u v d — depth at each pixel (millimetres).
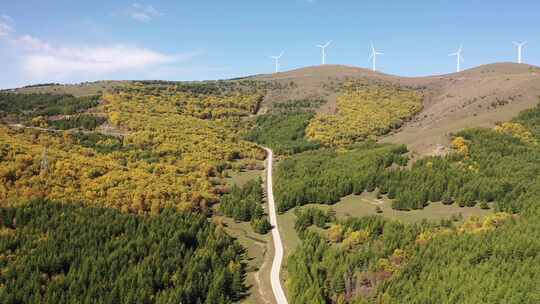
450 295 80562
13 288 90562
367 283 94938
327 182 154500
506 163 140375
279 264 115000
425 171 144375
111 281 96312
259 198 154625
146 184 141750
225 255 114188
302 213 134000
